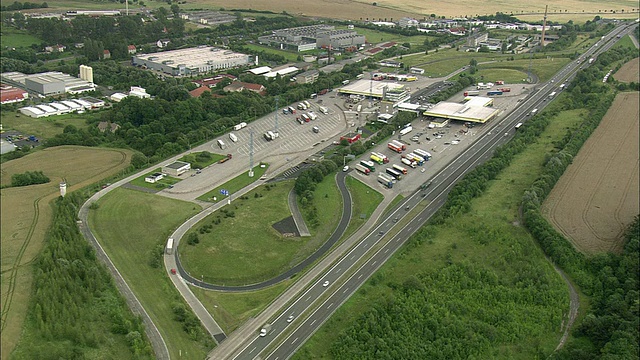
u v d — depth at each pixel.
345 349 193.88
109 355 188.12
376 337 198.75
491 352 199.38
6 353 183.25
